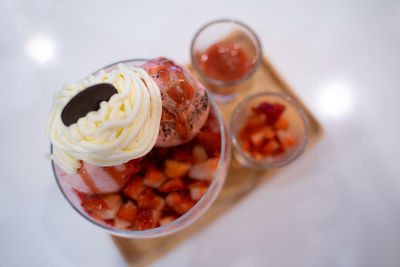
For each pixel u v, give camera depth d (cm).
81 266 34
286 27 40
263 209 36
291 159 33
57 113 23
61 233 35
